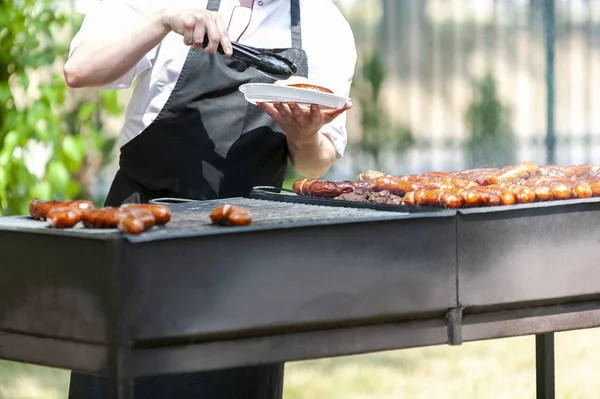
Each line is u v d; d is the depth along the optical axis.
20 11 7.07
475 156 11.43
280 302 2.67
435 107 11.43
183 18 3.52
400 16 11.41
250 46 3.90
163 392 3.44
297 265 2.68
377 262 2.80
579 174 3.68
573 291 3.14
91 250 2.52
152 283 2.51
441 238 2.89
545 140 11.39
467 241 2.93
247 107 3.91
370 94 11.36
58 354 2.65
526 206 3.02
